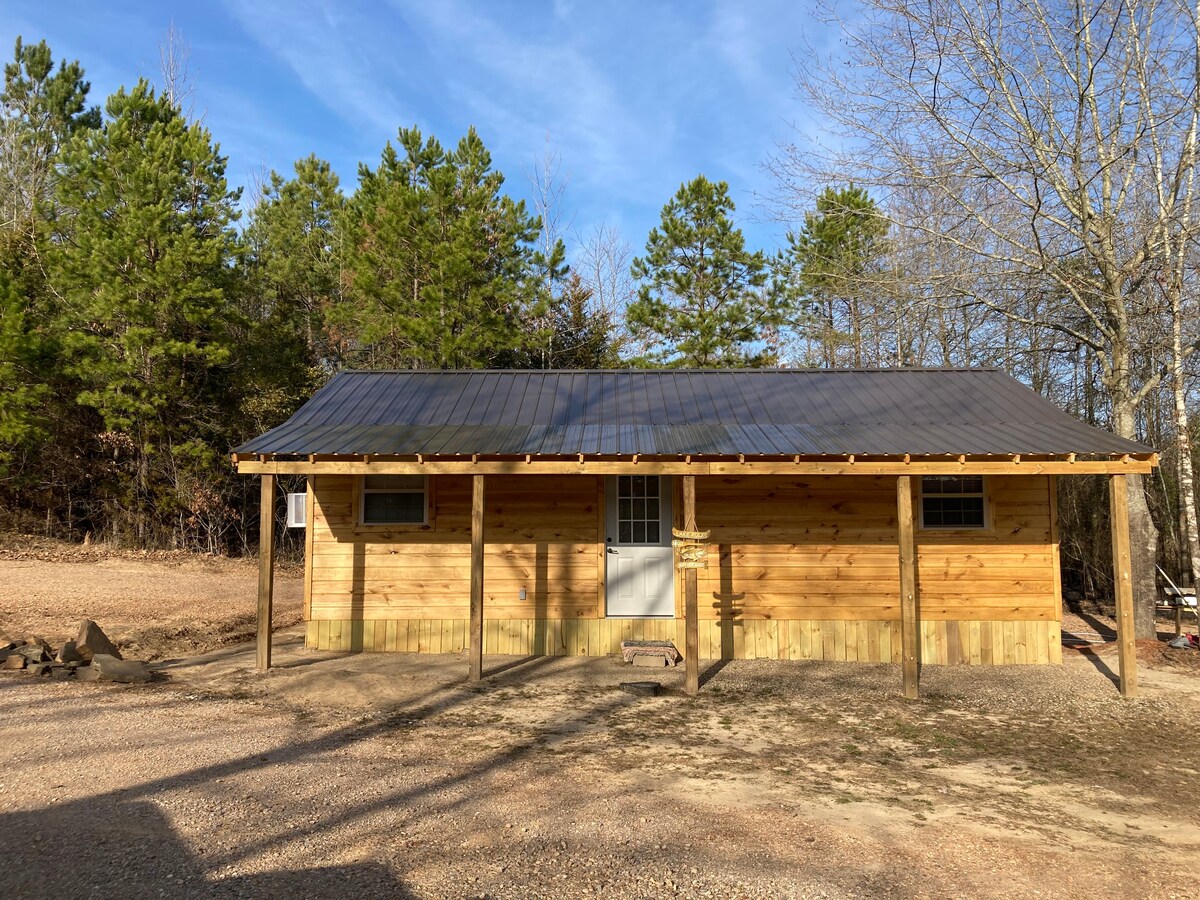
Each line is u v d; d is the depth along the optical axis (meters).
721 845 4.23
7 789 4.64
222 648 10.06
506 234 20.53
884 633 9.84
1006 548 9.91
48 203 21.55
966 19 12.06
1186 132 11.34
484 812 4.62
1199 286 12.35
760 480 10.02
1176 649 10.57
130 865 3.74
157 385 17.33
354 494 10.04
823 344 24.16
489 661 9.41
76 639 8.51
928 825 4.68
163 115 19.33
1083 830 4.72
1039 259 12.29
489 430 9.44
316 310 25.27
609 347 25.95
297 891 3.54
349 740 6.14
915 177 13.12
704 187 22.73
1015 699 8.12
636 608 9.99
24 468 18.12
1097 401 18.28
